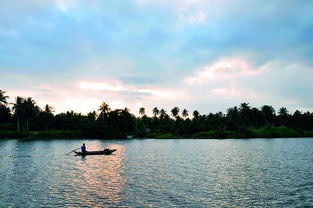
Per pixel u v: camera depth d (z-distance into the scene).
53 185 22.81
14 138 118.69
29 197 19.06
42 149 61.81
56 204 17.41
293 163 37.31
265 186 22.66
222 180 25.17
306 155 48.72
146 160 40.81
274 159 42.31
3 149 61.56
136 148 68.44
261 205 17.36
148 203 17.67
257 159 42.38
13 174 28.09
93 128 134.62
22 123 143.12
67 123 148.88
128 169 31.61
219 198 18.92
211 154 51.28
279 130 164.62
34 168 32.12
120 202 17.88
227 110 185.62
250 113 193.88
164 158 43.81
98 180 24.97
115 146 76.44
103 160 40.19
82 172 29.34
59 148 65.19
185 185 22.97
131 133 161.75
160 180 25.08
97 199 18.55
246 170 31.19
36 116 141.12
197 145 81.88
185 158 43.94
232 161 39.72
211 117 190.62
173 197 19.14
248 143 93.19
